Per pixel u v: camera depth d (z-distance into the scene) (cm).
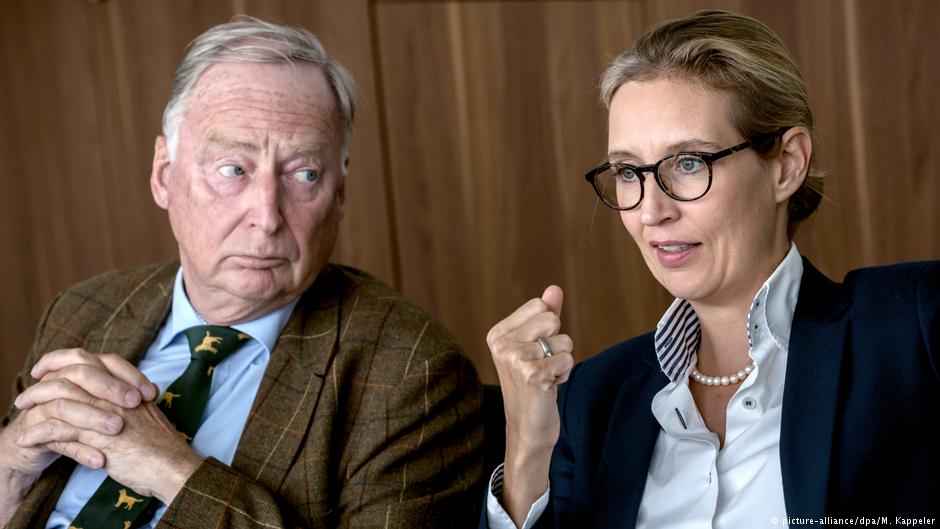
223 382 186
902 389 130
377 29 303
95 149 312
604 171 145
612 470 149
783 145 136
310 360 182
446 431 179
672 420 146
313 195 186
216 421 182
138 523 172
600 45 295
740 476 138
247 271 182
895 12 278
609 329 303
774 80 135
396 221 307
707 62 134
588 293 303
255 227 180
